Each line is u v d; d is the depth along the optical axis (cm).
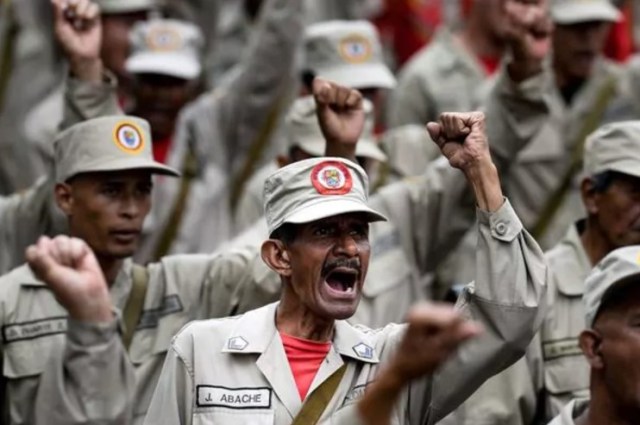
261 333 1673
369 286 2245
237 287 2034
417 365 1358
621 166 2020
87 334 1564
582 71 2816
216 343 1677
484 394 2008
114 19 2916
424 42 3328
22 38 3091
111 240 2056
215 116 2772
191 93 3031
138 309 2052
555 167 2614
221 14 3344
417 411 1662
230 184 2789
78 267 1555
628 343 1612
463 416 2005
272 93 2770
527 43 2188
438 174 2278
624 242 2038
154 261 2656
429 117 2902
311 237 1655
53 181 2227
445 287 2466
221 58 3303
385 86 2662
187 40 2777
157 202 2672
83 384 1580
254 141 2783
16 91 3062
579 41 2809
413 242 2280
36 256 1541
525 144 2219
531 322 1636
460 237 2280
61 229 2234
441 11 3328
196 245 2695
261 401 1652
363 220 1669
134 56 2764
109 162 2056
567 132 2780
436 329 1348
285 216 1661
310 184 1661
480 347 1633
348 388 1656
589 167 2058
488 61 2908
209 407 1655
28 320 2008
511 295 1628
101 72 2222
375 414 1377
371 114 2367
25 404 1992
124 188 2067
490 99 2219
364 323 2231
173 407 1666
